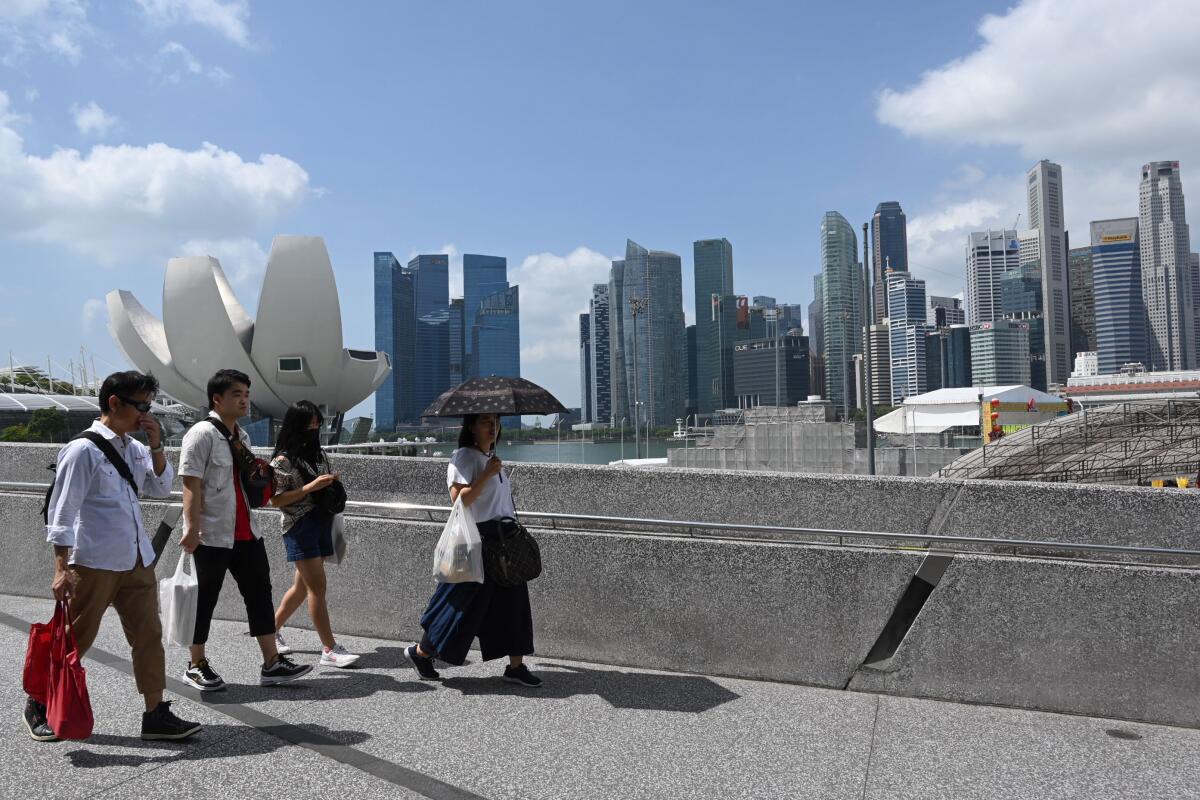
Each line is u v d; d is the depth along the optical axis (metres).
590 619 4.80
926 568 4.14
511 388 4.33
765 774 3.15
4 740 3.49
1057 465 31.58
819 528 4.52
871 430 32.97
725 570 4.51
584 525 5.12
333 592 5.56
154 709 3.49
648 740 3.51
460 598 4.30
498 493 4.38
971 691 4.02
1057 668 3.89
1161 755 3.36
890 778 3.12
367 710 3.92
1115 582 3.82
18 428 84.38
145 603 3.58
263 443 66.12
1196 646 3.69
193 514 4.09
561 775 3.13
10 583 6.75
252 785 3.02
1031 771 3.19
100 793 2.94
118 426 3.67
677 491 4.96
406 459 5.91
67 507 3.38
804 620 4.34
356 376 67.31
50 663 3.34
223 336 62.56
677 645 4.59
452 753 3.36
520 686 4.31
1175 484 28.17
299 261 61.59
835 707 3.96
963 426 45.25
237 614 5.89
